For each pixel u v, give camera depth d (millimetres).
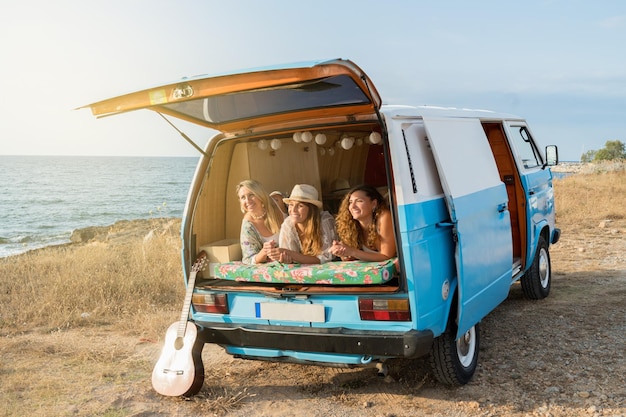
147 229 18469
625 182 22625
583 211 15305
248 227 5324
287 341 4664
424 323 4387
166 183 97562
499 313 7195
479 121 6137
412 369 5492
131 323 7316
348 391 5117
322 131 5699
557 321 6766
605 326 6500
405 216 4285
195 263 5215
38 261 10523
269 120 5191
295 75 3922
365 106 4727
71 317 7508
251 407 4871
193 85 4246
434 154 4703
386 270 4457
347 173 6617
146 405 4957
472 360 5301
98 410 4836
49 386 5320
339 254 4812
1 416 4742
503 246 5832
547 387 5012
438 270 4605
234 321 4977
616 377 5145
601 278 8758
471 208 5023
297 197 5133
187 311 5066
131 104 4465
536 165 7809
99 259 10180
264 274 4840
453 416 4562
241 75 4086
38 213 48906
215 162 5480
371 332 4445
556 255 10602
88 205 56875
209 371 5699
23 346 6488
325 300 4602
